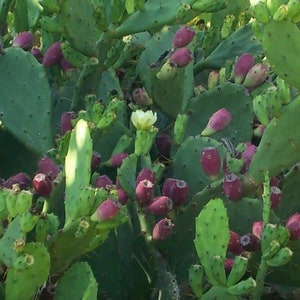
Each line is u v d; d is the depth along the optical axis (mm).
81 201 1310
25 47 2217
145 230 1594
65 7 1888
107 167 1833
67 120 1877
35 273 1281
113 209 1311
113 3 1953
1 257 1271
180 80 1997
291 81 1548
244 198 1611
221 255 1433
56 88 2168
